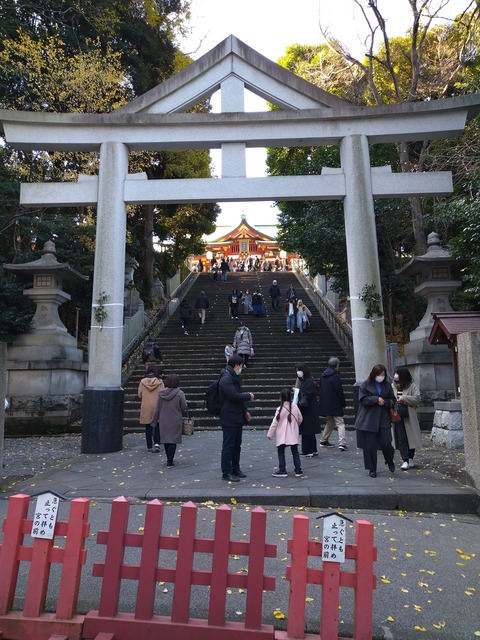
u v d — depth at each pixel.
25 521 2.56
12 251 13.89
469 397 5.25
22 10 13.43
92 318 7.98
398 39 16.72
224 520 2.45
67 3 14.07
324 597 2.30
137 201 8.36
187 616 2.39
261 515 2.44
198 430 9.80
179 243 25.47
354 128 8.41
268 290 23.17
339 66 17.17
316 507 4.96
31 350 10.49
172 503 4.97
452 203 8.85
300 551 2.38
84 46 14.65
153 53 18.06
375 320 7.96
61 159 14.30
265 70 8.60
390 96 16.39
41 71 13.49
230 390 5.63
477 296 8.68
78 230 14.24
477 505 4.89
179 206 23.31
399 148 14.82
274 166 22.02
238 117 8.33
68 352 10.84
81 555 2.51
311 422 6.86
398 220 14.37
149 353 12.41
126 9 16.77
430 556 3.77
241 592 3.18
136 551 3.80
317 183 8.35
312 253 14.50
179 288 23.59
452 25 14.76
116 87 14.11
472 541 4.10
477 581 3.37
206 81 8.62
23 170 12.80
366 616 2.27
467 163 10.93
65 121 8.19
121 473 6.12
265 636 2.32
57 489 5.40
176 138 8.38
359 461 6.64
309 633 2.58
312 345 14.77
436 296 10.47
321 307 19.31
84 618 2.41
